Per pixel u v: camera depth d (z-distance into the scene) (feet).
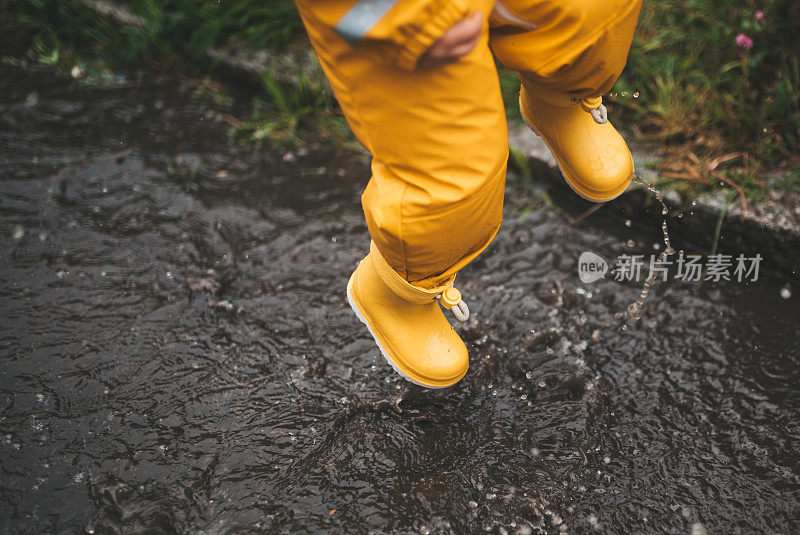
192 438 5.42
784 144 7.34
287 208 7.77
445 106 3.38
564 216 7.59
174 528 4.81
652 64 8.14
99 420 5.52
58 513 4.87
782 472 5.19
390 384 5.84
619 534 4.81
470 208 3.71
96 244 7.18
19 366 5.90
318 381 5.88
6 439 5.35
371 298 5.00
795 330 6.27
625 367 6.02
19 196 7.72
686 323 6.40
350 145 8.64
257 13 9.62
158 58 9.89
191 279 6.78
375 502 4.99
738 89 7.66
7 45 10.32
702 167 7.24
